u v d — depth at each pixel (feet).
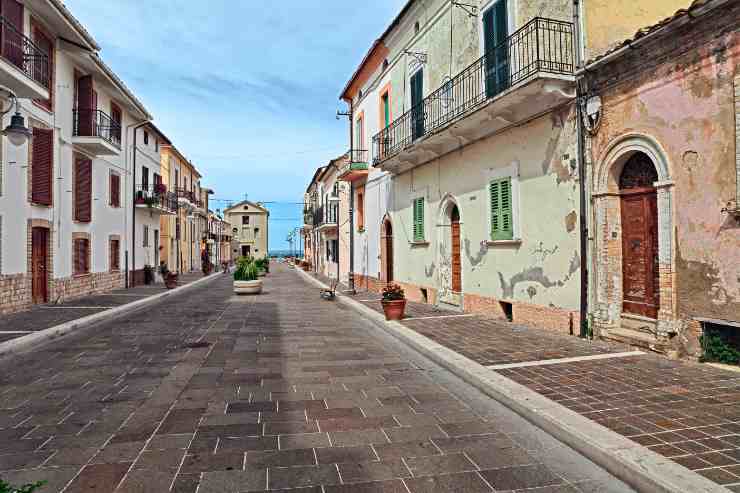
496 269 35.12
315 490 10.71
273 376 21.08
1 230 39.99
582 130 26.32
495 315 35.40
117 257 69.92
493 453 12.79
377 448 13.08
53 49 49.08
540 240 29.96
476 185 37.81
